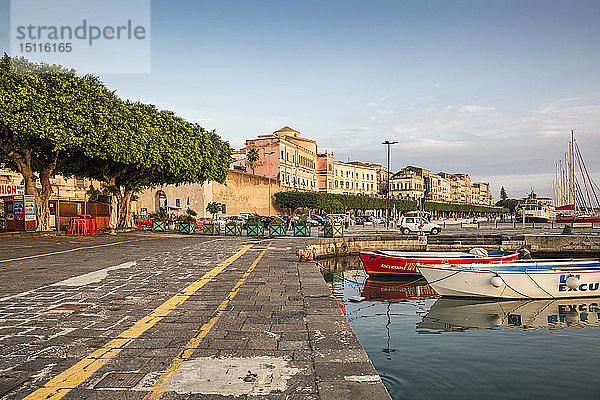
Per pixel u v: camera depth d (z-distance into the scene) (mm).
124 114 33438
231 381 4609
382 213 104250
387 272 21141
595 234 41719
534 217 71562
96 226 36219
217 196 68312
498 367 8758
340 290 19078
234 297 9289
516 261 17516
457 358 9352
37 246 23281
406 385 7672
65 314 7664
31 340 6066
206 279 11898
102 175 37562
